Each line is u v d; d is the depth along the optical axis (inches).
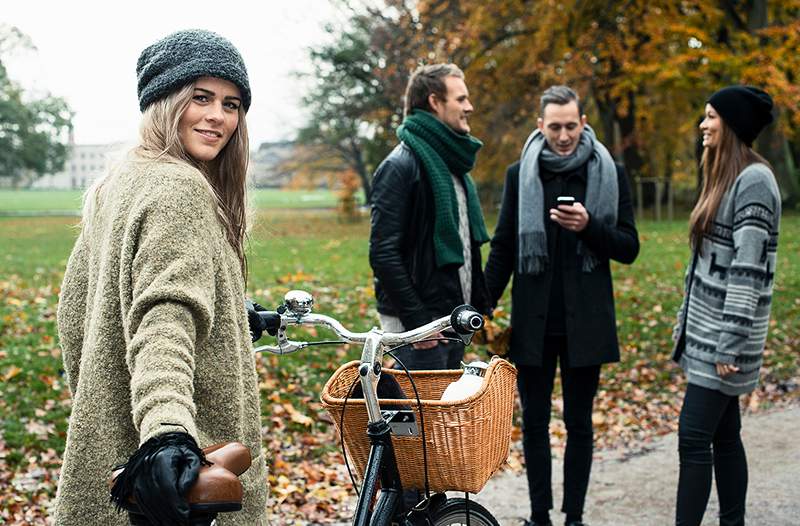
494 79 951.0
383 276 144.8
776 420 245.6
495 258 171.3
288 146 1444.4
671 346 335.3
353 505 183.6
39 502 177.2
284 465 202.4
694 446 141.1
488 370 97.9
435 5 872.3
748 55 730.2
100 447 69.8
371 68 1091.3
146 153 74.8
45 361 269.7
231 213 82.4
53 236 975.6
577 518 162.1
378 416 95.3
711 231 142.6
